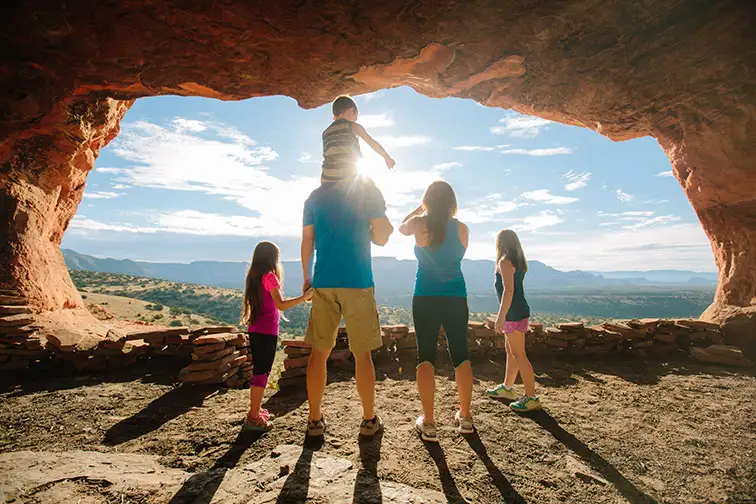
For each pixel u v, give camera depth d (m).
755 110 6.50
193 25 5.88
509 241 3.93
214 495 2.06
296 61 6.58
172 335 5.84
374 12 5.80
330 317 2.80
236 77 6.81
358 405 3.74
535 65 7.12
